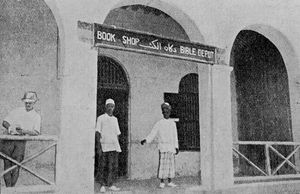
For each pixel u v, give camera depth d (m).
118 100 9.60
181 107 10.32
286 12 9.20
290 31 9.15
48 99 8.25
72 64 6.19
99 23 6.51
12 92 8.01
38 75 8.27
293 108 9.30
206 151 7.73
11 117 6.91
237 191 7.83
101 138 7.17
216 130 7.79
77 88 6.20
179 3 7.53
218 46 8.05
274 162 9.79
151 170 9.65
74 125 6.11
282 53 9.48
